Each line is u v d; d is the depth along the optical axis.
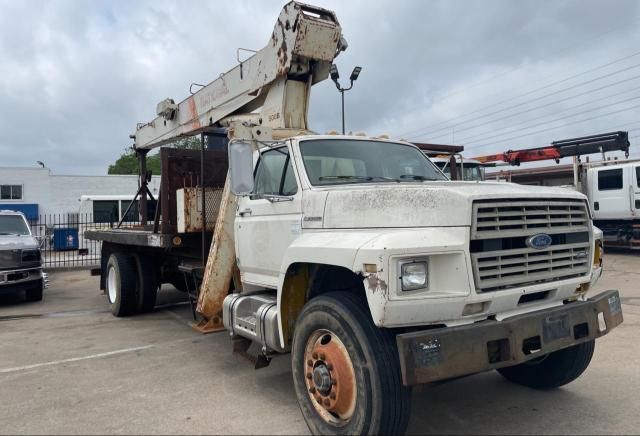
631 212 15.55
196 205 6.62
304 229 4.25
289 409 4.40
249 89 6.95
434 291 3.23
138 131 10.66
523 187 3.83
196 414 4.31
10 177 30.28
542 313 3.49
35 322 8.41
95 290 12.55
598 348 5.94
